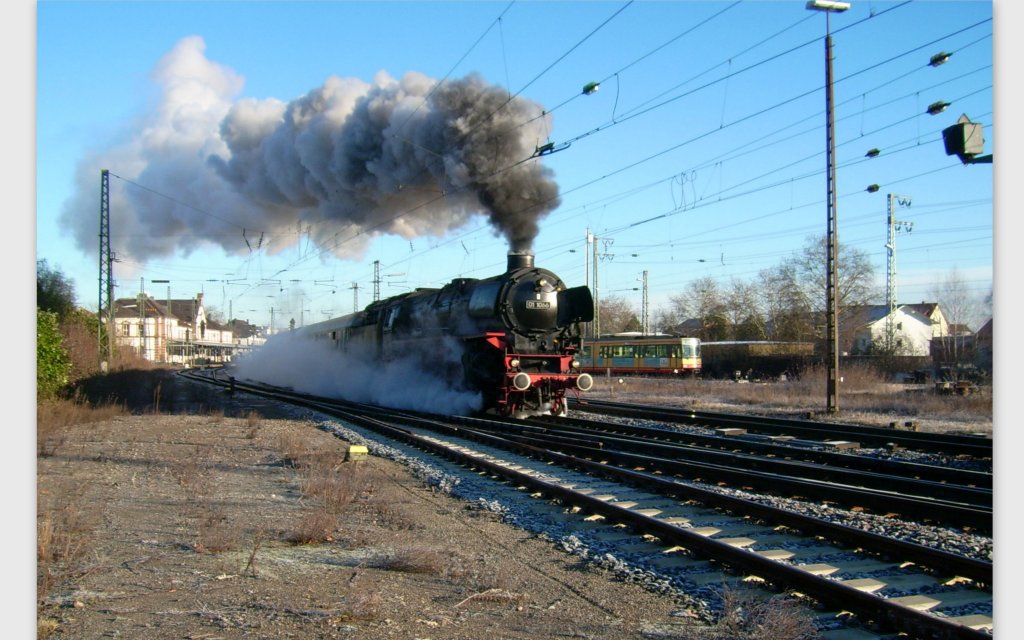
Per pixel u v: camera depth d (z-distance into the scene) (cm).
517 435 1636
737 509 880
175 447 1530
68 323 3450
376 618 546
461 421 1983
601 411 2406
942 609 562
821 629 526
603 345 5541
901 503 871
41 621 521
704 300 7731
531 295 2008
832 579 615
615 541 779
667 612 573
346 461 1337
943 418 2194
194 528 820
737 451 1505
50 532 718
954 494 955
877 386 3469
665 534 762
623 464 1291
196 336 10644
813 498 971
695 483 1117
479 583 636
